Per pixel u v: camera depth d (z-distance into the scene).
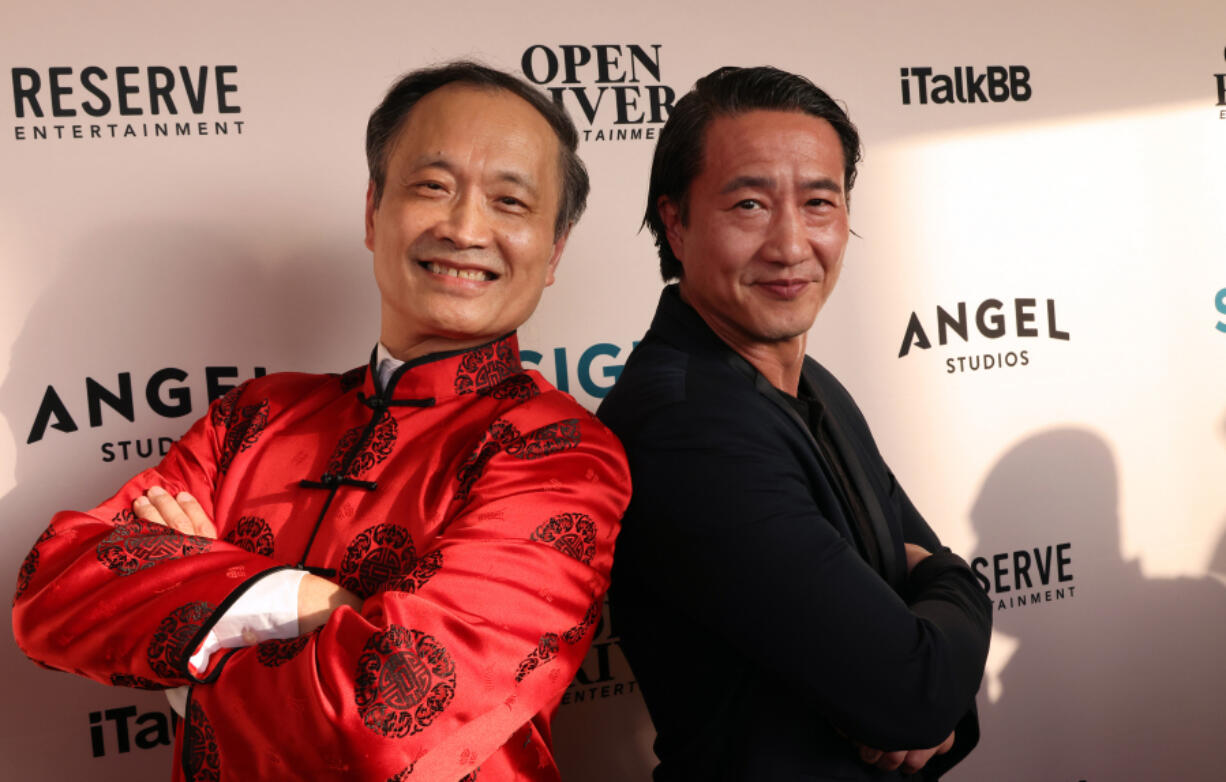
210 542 0.99
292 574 0.95
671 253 1.31
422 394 1.10
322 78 1.59
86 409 1.51
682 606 1.08
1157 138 2.02
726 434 1.09
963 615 1.14
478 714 0.90
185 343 1.55
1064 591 2.00
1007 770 1.97
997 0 1.92
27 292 1.48
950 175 1.90
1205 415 2.07
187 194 1.54
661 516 1.08
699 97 1.25
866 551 1.20
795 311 1.21
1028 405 1.96
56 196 1.49
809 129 1.20
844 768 1.12
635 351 1.30
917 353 1.89
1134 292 2.02
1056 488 1.98
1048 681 1.99
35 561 1.01
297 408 1.17
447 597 0.90
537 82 1.68
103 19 1.49
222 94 1.55
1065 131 1.97
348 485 1.05
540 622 0.94
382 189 1.12
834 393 1.43
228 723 0.87
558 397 1.10
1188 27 2.04
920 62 1.88
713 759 1.12
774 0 1.80
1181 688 2.07
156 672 0.90
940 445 1.91
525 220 1.10
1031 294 1.95
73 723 1.53
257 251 1.57
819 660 1.01
